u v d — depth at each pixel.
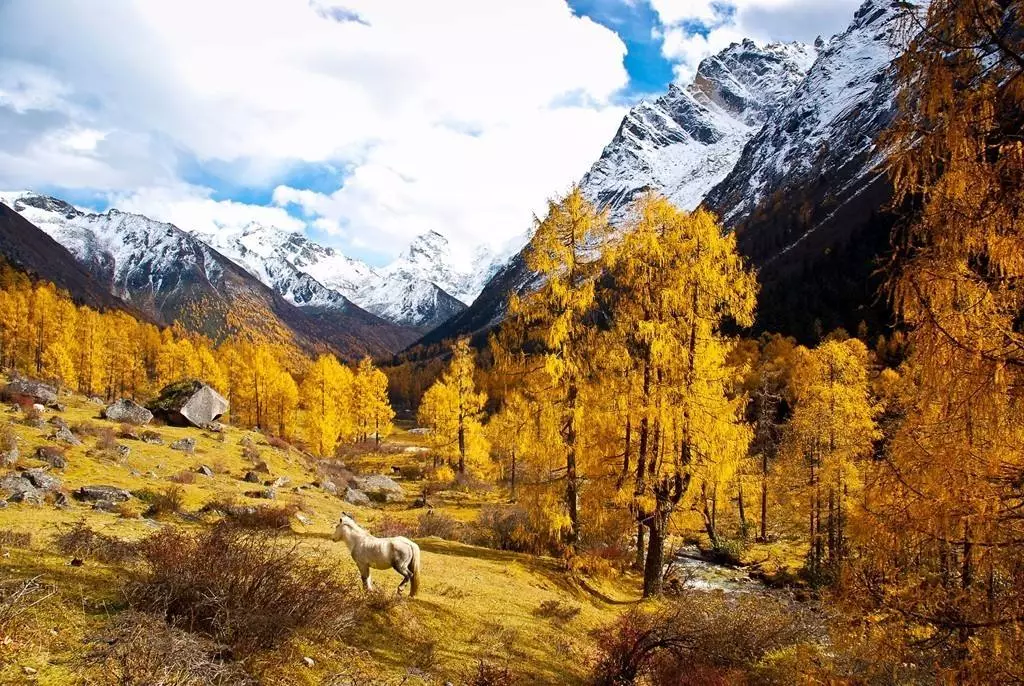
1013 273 6.02
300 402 70.69
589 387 19.84
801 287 105.19
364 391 67.81
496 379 21.30
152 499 18.62
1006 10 5.70
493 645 11.22
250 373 68.19
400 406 147.38
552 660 11.52
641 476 18.58
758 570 30.16
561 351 20.06
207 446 33.53
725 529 40.16
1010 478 6.02
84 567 8.80
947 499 6.23
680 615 12.58
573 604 16.25
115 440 26.38
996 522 6.03
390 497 39.88
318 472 39.03
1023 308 6.12
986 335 6.09
